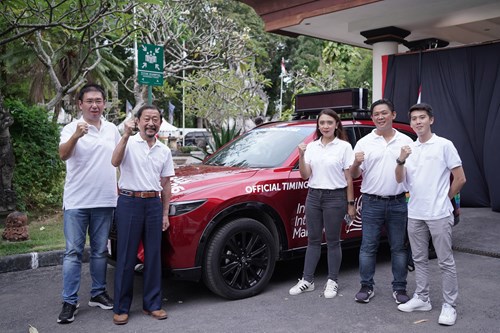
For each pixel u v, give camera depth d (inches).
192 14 590.2
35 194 325.1
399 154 169.9
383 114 171.2
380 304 177.5
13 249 239.9
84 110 165.6
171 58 748.6
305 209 187.8
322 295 187.5
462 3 346.9
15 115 318.7
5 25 385.1
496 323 158.2
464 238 270.8
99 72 730.8
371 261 178.9
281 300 181.9
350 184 182.4
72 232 165.8
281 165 200.2
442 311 159.8
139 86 521.7
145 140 160.9
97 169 166.2
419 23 386.9
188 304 179.5
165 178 167.2
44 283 209.2
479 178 358.0
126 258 160.9
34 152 323.9
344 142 181.6
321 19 382.6
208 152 427.8
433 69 370.6
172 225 168.7
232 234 176.7
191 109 940.6
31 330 155.4
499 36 458.0
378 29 394.3
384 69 395.9
